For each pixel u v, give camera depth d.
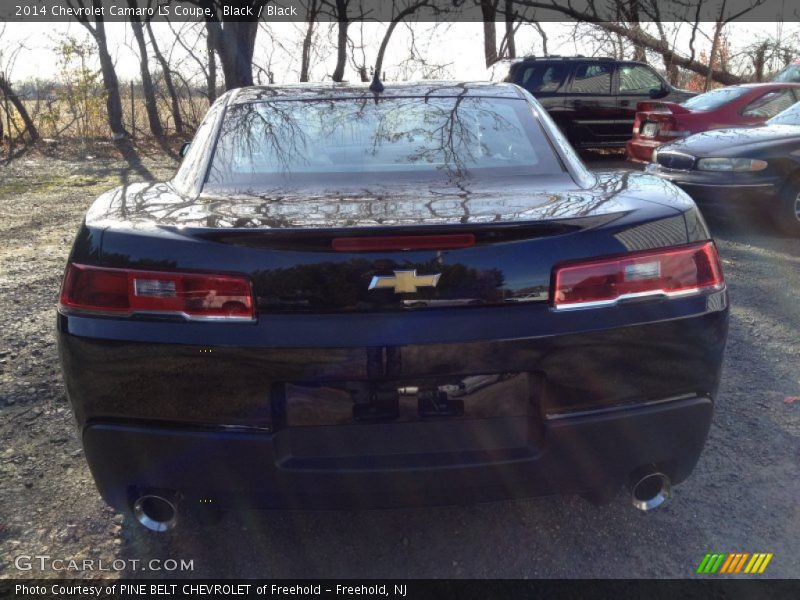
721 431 3.31
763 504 2.77
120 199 2.47
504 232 1.99
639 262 2.09
